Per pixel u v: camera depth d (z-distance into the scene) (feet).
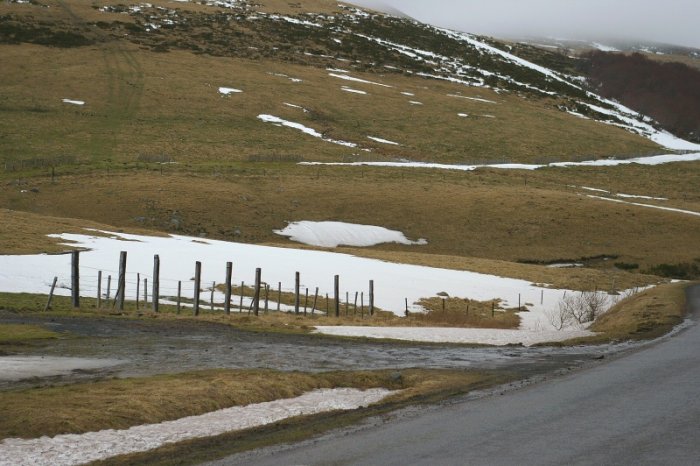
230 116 538.88
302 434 52.95
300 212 340.39
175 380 68.69
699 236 339.57
